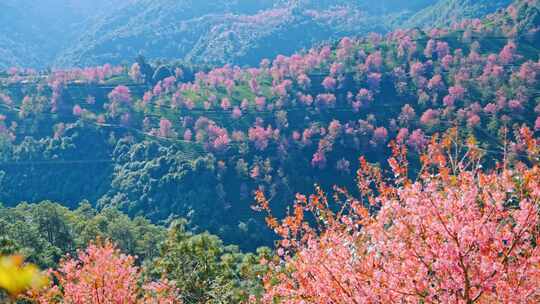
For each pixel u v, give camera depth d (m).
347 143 142.12
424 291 10.05
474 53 173.75
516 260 10.37
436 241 9.98
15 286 2.51
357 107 161.25
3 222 55.19
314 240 12.44
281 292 12.56
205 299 28.48
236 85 186.75
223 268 31.47
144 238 67.25
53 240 60.31
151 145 144.88
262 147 141.88
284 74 187.38
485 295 10.02
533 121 136.25
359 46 197.38
